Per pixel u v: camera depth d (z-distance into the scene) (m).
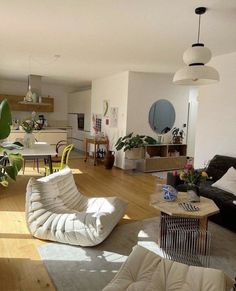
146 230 3.15
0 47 4.33
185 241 2.72
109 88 7.20
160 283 1.68
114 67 5.85
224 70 4.32
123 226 3.24
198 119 4.82
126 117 6.43
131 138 6.32
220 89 4.39
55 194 3.09
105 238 2.79
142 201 4.21
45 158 4.68
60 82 8.85
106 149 7.24
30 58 5.13
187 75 2.31
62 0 2.52
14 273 2.23
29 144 4.77
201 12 2.65
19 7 2.70
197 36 3.45
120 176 5.88
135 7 2.62
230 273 2.35
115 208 3.06
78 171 6.25
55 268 2.32
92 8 2.68
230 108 4.23
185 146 7.14
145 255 1.92
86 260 2.46
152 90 6.67
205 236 2.67
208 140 4.64
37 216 2.80
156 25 3.10
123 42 3.85
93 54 4.67
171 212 2.55
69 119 10.00
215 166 4.07
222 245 2.85
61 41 3.91
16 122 7.11
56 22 3.11
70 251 2.61
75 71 6.54
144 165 6.37
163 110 6.92
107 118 7.32
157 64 5.39
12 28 3.35
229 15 2.73
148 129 6.77
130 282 1.68
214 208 2.71
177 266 1.81
